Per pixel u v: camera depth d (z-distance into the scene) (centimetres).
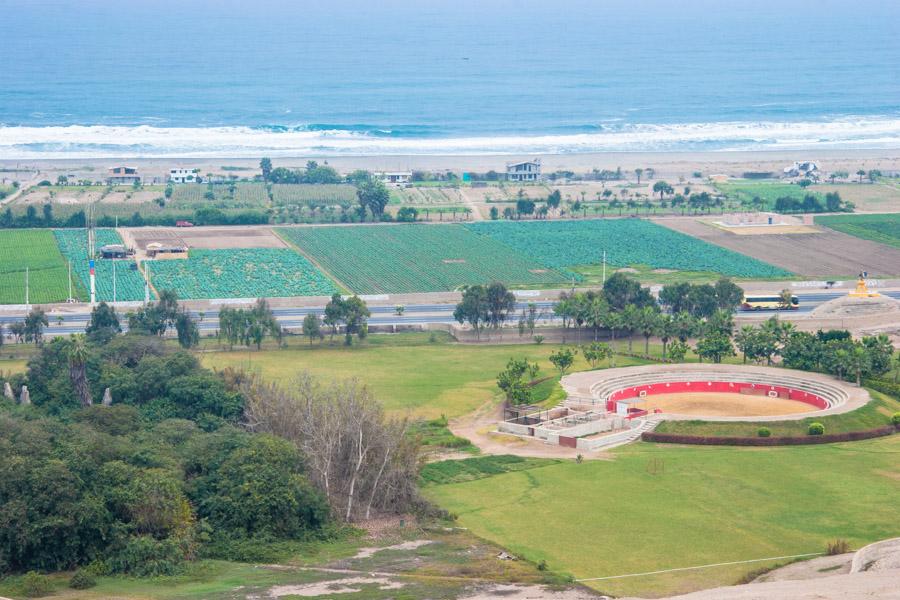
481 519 18275
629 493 19512
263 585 15025
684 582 15512
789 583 14625
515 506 18888
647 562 16350
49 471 15950
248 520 17012
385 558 16338
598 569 16062
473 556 16462
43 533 15550
